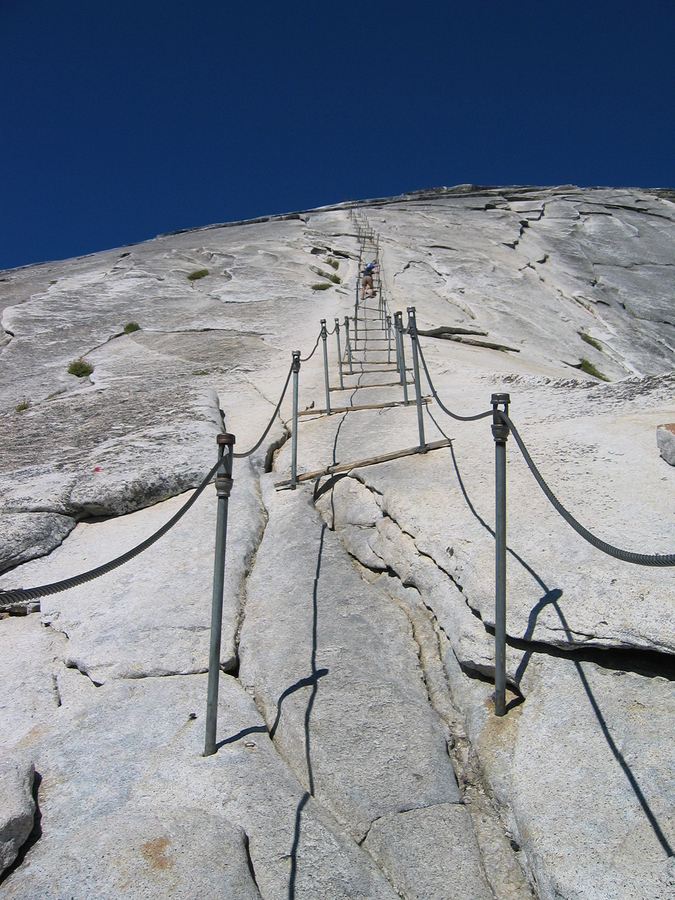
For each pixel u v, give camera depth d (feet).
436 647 15.71
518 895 10.55
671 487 18.12
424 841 11.26
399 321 35.99
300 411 33.40
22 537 21.57
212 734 13.14
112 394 41.37
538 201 124.36
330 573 18.94
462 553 15.90
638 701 12.21
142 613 17.90
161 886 10.09
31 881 10.35
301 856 10.92
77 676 16.40
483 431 25.34
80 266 87.20
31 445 31.40
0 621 18.93
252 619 17.26
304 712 13.76
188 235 110.52
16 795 11.88
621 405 26.21
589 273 94.43
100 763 13.17
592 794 10.93
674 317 86.69
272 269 79.87
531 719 12.62
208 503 23.70
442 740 13.28
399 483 20.66
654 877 9.45
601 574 14.01
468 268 86.28
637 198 128.67
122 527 23.09
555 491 18.60
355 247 91.76
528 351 62.85
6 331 61.82
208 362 49.78
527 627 13.57
